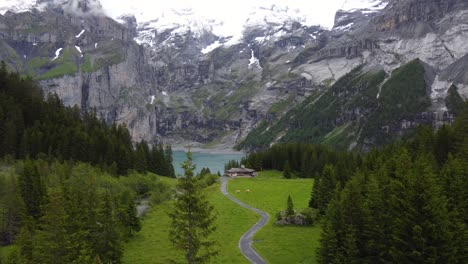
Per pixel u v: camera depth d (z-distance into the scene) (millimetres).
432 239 52156
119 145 158000
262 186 146375
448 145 110688
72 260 59062
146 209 115188
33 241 63562
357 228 64188
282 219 98000
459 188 64750
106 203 71125
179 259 77188
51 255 57844
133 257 79250
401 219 54562
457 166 71812
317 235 88688
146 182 137750
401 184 55812
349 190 67312
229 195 132875
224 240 87812
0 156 140500
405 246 53969
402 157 66250
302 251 79375
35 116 169875
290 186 144500
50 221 58938
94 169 130375
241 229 95750
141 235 92875
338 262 63188
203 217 51000
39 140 145875
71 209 65000
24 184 93938
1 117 147625
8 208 86625
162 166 183125
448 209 61938
